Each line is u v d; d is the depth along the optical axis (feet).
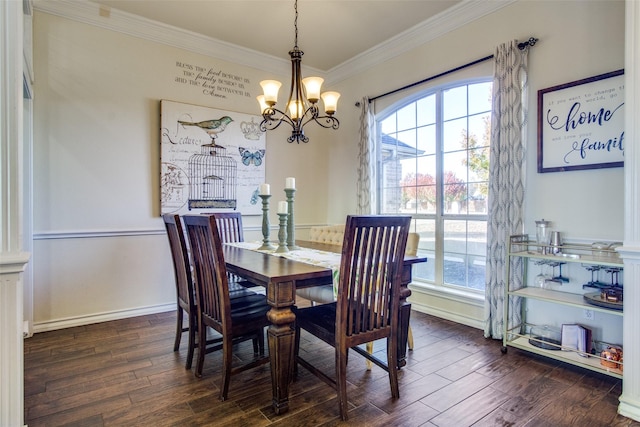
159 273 11.35
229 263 6.95
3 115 4.79
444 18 10.51
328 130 15.31
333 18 10.73
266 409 5.96
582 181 7.95
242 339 7.57
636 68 5.76
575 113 8.01
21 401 4.88
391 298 6.29
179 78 11.62
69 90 9.87
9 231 4.80
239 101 12.88
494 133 9.14
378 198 13.37
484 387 6.68
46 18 9.53
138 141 10.93
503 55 9.01
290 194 8.82
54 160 9.69
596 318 7.76
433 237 11.50
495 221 9.05
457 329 9.84
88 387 6.64
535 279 8.66
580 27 7.97
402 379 6.99
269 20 10.80
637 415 5.65
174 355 8.10
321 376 6.12
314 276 6.07
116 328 9.86
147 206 11.10
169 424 5.54
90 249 10.26
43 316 9.62
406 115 12.39
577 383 6.82
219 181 12.33
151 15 10.52
